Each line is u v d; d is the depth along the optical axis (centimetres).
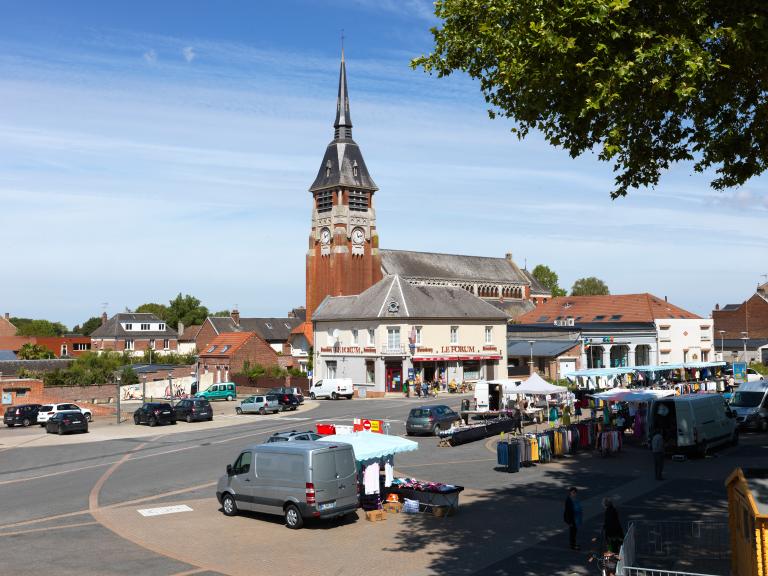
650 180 1792
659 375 6600
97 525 2086
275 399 5506
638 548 1703
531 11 1489
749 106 1644
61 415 4678
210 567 1666
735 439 3319
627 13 1434
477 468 2886
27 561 1712
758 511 1282
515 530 1941
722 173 1775
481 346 7144
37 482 2861
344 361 7144
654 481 2519
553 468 2852
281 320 13162
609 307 8544
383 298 6938
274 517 2173
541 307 9262
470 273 13138
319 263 11575
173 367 8331
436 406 4028
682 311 8500
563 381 6556
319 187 11575
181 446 3809
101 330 12888
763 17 1348
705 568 1544
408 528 2012
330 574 1608
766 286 11906
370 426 2583
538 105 1543
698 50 1361
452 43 1741
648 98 1509
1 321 12619
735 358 9881
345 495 2061
